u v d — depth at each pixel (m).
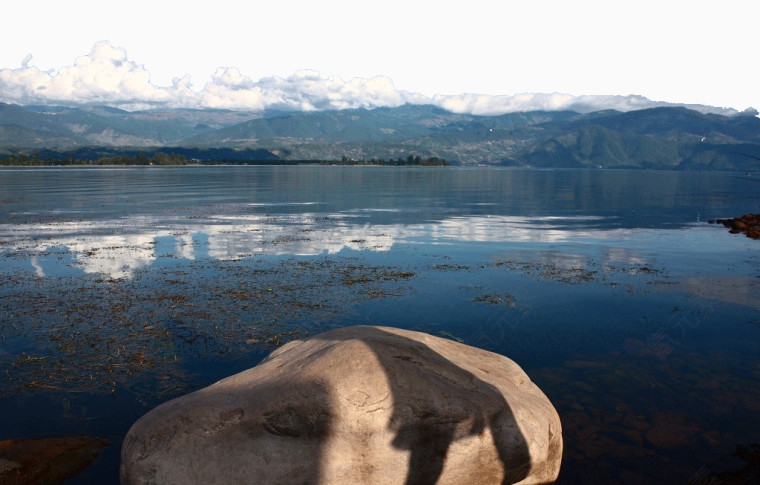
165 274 12.43
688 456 4.97
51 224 21.95
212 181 68.06
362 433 3.89
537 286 11.52
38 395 6.15
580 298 10.55
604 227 22.41
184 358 7.27
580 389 6.37
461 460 4.06
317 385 3.98
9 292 10.69
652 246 17.25
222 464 3.84
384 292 10.86
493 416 4.20
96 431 5.36
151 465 3.83
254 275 12.38
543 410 4.62
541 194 47.72
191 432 3.92
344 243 17.34
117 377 6.64
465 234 19.72
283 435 3.89
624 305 10.07
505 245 17.19
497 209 30.80
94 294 10.55
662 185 75.12
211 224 22.34
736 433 5.38
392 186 58.84
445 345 5.29
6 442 4.98
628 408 5.89
